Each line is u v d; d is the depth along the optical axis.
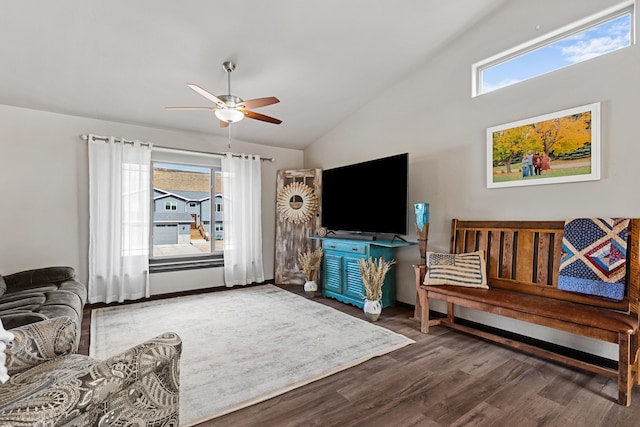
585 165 2.41
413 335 2.93
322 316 3.48
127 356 1.12
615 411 1.81
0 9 2.29
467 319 3.22
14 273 3.32
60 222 3.68
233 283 4.82
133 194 4.05
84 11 2.39
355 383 2.11
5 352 1.29
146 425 1.20
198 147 4.67
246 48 2.98
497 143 2.94
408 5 2.72
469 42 3.18
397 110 3.92
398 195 3.60
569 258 2.38
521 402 1.89
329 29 2.88
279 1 2.51
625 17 2.33
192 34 2.73
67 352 1.54
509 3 2.88
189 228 4.78
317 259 4.49
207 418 1.75
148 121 4.12
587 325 1.99
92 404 0.96
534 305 2.27
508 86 2.88
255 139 5.07
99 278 3.88
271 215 5.36
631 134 2.21
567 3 2.53
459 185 3.27
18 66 2.89
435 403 1.88
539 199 2.68
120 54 2.88
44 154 3.61
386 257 3.80
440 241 3.45
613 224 2.22
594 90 2.38
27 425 0.79
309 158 5.53
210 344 2.72
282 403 1.89
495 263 2.87
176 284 4.44
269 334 2.95
